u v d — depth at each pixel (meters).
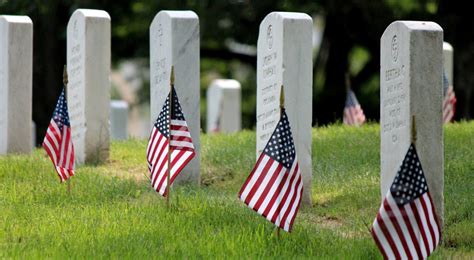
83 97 32.41
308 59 26.50
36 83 51.44
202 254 21.12
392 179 23.78
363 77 57.31
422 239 20.27
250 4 52.88
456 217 24.28
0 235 22.64
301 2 53.06
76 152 32.88
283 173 22.44
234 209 25.02
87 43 32.28
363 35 54.47
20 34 33.84
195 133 28.94
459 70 47.72
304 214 25.83
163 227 23.27
